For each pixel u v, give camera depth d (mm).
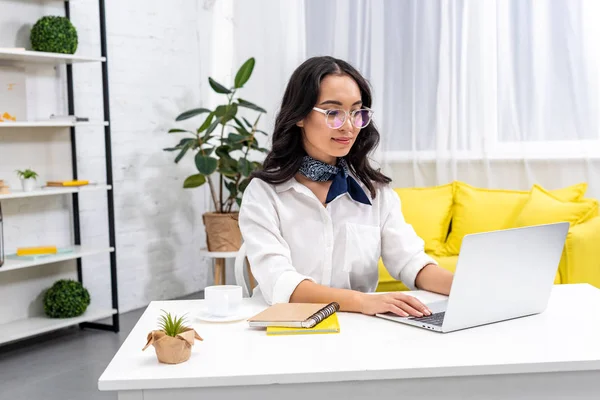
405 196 4508
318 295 1758
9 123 3631
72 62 4152
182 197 5387
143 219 5016
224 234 4836
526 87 4453
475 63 4609
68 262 4430
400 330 1557
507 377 1316
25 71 4062
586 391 1339
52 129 4246
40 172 4184
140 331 1603
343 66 1902
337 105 1845
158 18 5094
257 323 1570
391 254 2096
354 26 4895
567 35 4316
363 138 2051
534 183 4488
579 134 4328
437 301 1826
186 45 5363
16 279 4090
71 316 4125
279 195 2008
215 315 1694
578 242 3578
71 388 3285
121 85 4801
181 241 5383
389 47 4816
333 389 1286
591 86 4293
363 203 2051
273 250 1886
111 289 4520
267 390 1275
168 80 5207
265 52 5234
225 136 5508
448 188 4504
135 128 4926
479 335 1510
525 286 1634
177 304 1886
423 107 4766
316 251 1985
